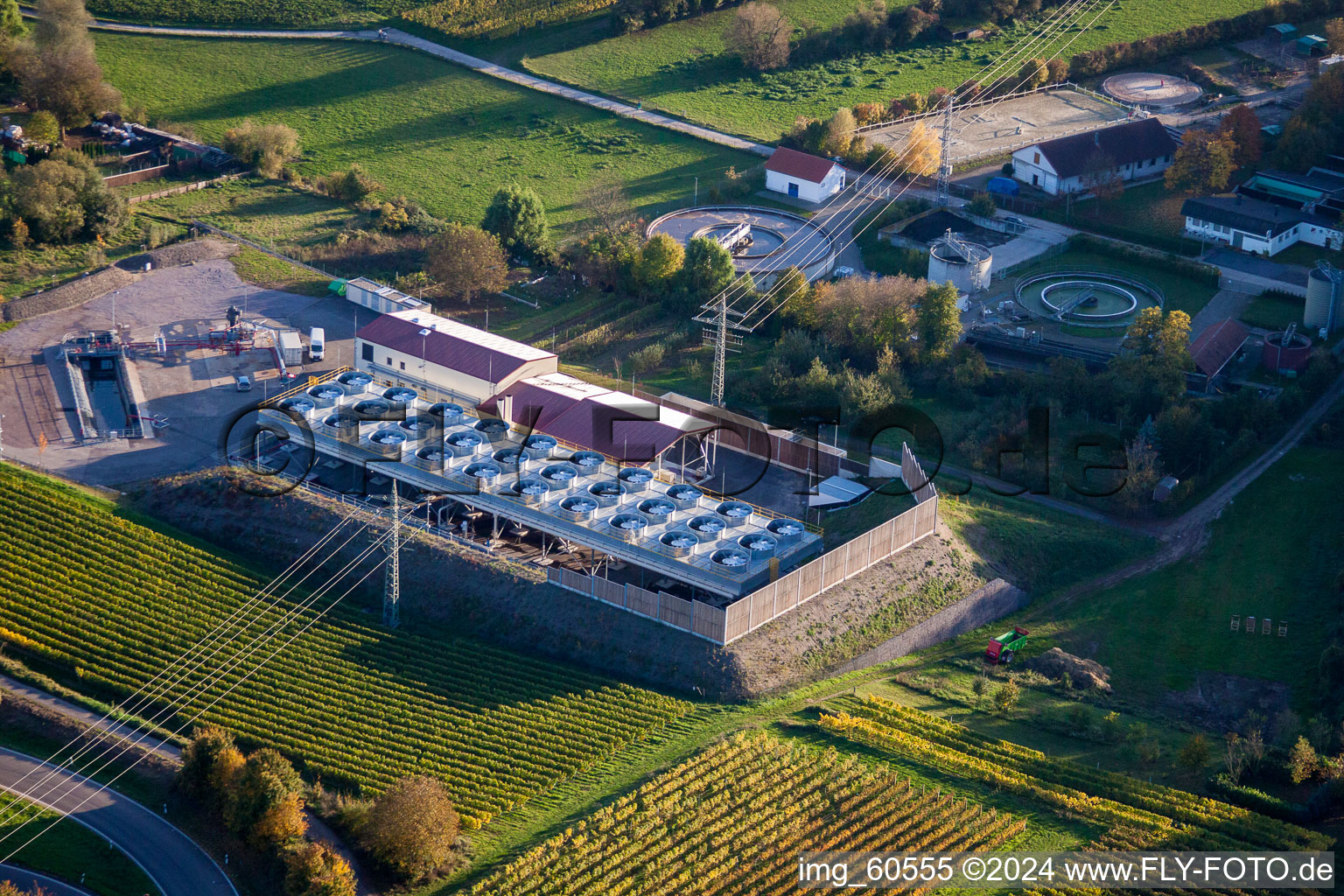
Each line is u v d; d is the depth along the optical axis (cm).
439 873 10144
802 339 17412
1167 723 12225
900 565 13338
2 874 9900
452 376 15488
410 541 13238
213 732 10869
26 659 12044
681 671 12012
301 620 12525
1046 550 14388
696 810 10556
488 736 11381
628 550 12862
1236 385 17138
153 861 10156
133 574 12850
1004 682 12638
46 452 14412
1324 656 12631
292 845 10088
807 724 11619
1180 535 15025
